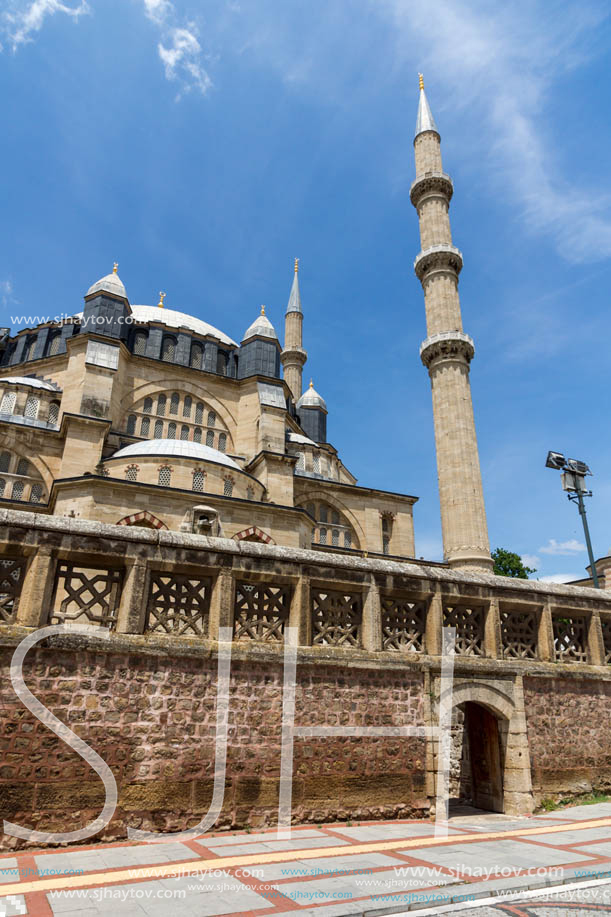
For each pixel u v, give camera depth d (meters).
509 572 52.50
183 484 27.12
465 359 44.38
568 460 20.92
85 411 32.78
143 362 38.47
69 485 23.05
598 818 11.52
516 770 12.41
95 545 10.19
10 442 31.59
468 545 38.81
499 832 10.29
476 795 13.44
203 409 40.09
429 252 47.47
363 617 12.22
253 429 39.72
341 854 8.46
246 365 43.06
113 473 26.72
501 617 13.90
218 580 11.00
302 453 45.88
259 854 8.35
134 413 37.31
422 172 51.12
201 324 49.56
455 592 13.24
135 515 23.11
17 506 27.78
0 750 8.59
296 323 69.19
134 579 10.30
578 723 13.66
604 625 15.29
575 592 14.81
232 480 28.94
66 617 9.87
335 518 41.81
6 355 45.84
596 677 14.20
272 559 11.55
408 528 42.91
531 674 13.33
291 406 52.22
